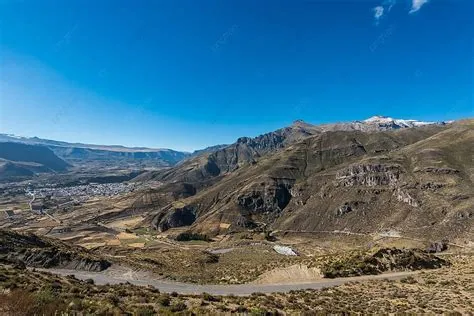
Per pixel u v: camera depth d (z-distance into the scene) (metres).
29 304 22.14
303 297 44.16
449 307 39.28
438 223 178.25
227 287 55.28
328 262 67.62
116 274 64.31
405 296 45.16
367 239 186.00
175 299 35.47
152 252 131.38
